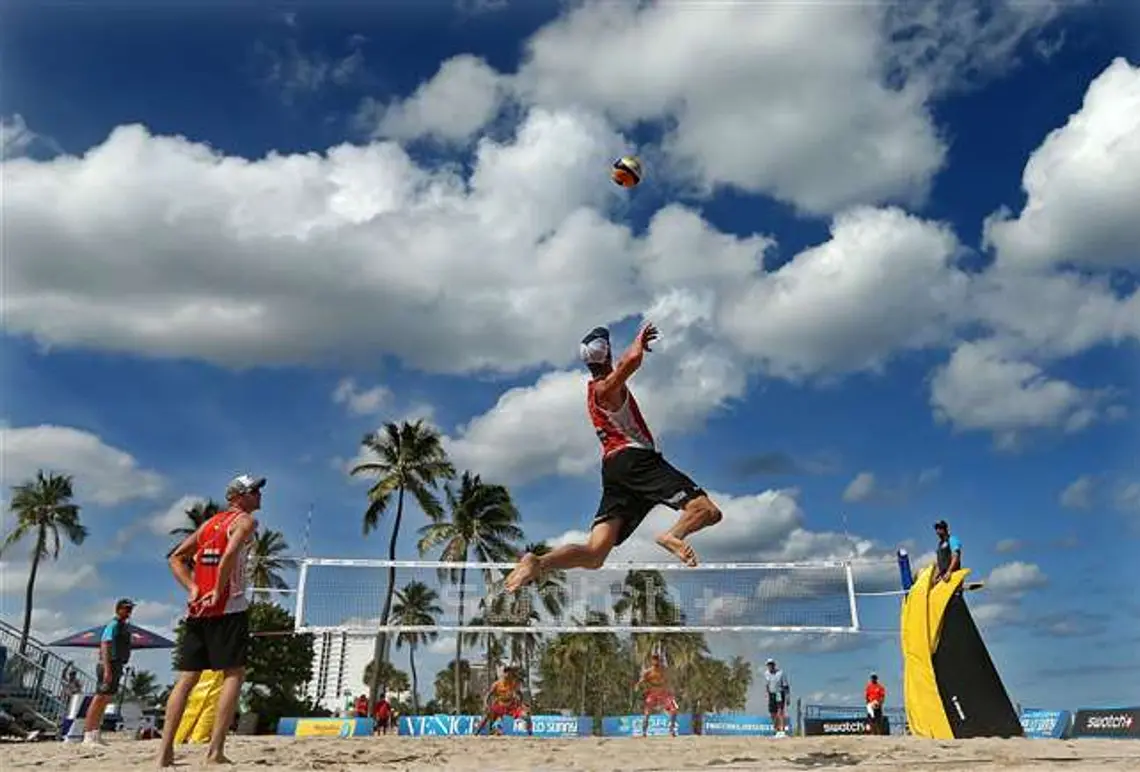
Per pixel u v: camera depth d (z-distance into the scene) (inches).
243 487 241.8
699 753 271.4
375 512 1608.0
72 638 930.1
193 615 233.6
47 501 1889.8
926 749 276.8
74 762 264.5
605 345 199.2
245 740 414.6
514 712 715.4
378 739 409.7
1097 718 646.5
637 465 187.6
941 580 425.4
